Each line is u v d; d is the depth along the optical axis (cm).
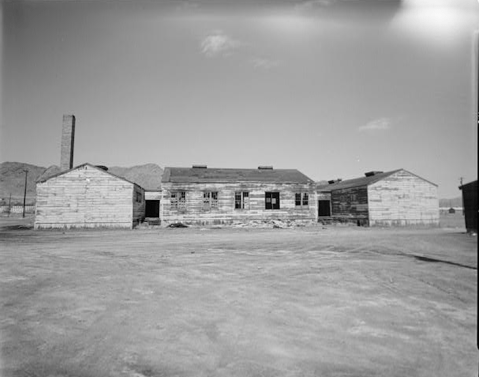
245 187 2552
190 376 322
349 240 1372
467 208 695
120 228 2166
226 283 657
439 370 327
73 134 2545
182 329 434
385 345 386
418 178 2448
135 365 344
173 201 2458
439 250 1002
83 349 379
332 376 320
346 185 2770
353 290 604
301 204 2612
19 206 5200
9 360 347
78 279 691
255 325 447
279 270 777
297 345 391
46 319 466
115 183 2188
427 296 567
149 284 648
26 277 706
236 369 336
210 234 1766
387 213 2388
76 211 2134
